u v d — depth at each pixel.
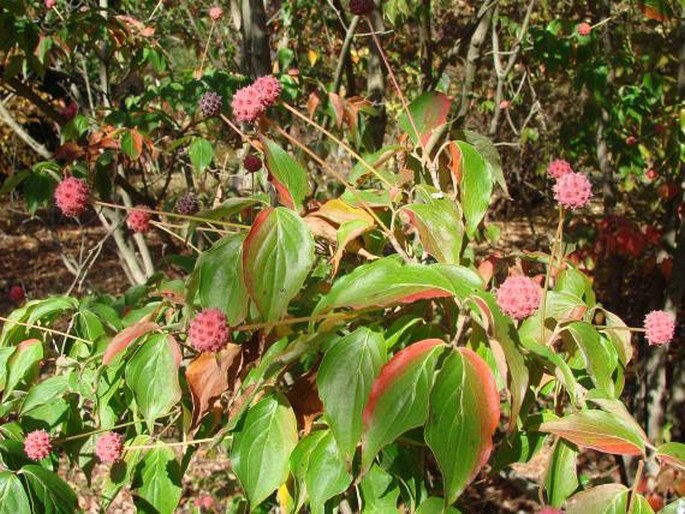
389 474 0.48
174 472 0.54
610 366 0.48
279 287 0.43
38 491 0.51
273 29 1.73
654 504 0.50
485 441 0.37
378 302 0.40
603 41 1.41
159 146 1.16
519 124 2.09
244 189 1.02
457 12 1.74
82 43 1.13
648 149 1.45
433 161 0.54
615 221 1.35
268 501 0.65
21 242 3.00
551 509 0.45
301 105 1.14
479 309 0.41
